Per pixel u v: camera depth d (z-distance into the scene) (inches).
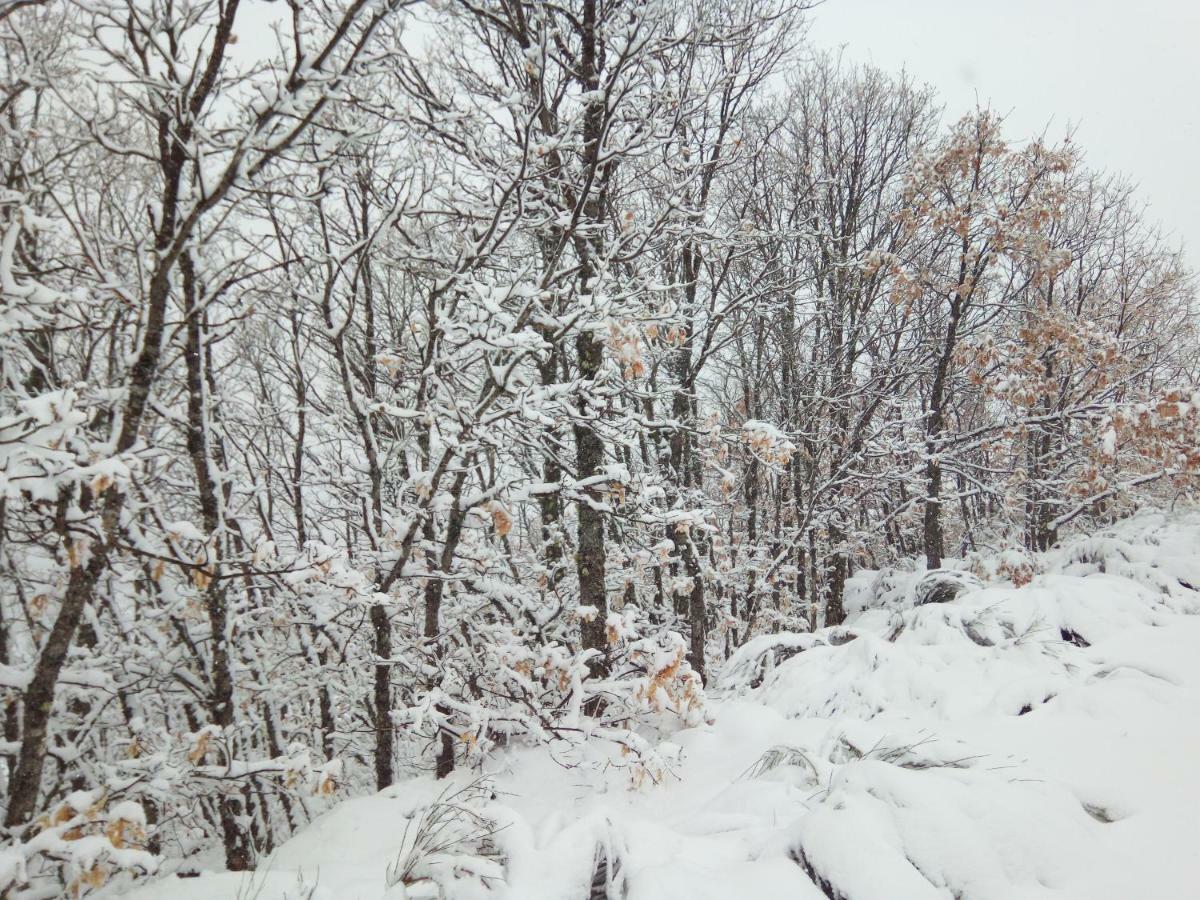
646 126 268.8
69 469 129.6
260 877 141.3
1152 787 117.3
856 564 798.5
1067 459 519.5
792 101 572.7
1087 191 684.7
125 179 239.6
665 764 211.3
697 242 328.2
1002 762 135.2
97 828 136.9
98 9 130.0
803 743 201.2
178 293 220.7
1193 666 168.2
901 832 109.0
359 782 368.8
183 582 233.3
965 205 479.5
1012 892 97.6
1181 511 343.0
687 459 484.1
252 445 300.5
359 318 317.7
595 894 117.6
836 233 566.3
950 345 519.8
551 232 291.3
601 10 283.6
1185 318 698.2
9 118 176.4
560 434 319.6
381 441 319.0
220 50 139.6
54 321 166.9
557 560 356.5
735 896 107.0
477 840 141.9
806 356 640.4
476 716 216.7
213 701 207.0
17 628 252.8
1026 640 215.3
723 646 667.4
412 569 254.8
